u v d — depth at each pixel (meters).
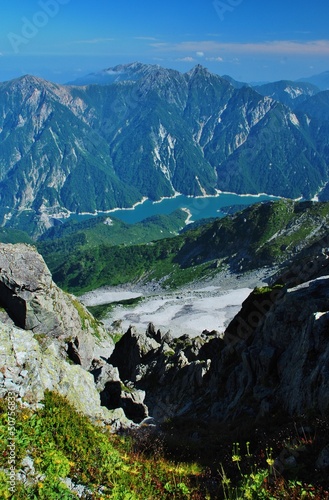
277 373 31.11
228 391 36.31
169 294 194.88
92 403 26.69
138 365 54.75
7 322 50.31
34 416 18.47
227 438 25.08
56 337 52.81
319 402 21.27
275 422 24.11
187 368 47.06
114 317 164.12
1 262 50.16
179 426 32.59
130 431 26.02
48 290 52.34
